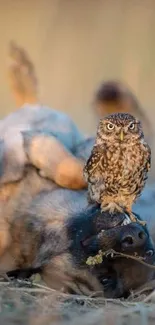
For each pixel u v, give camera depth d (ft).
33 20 106.52
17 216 39.93
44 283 38.58
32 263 39.27
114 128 38.17
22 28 106.01
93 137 43.73
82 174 40.75
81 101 89.35
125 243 36.91
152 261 37.55
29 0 107.86
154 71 94.32
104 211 38.09
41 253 38.88
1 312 34.27
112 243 37.19
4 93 92.68
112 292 37.73
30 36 103.86
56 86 93.45
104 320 33.91
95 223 37.86
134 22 102.22
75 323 33.32
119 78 92.89
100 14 102.83
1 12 107.55
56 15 103.30
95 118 60.70
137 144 38.27
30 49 100.58
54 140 41.52
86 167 38.70
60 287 38.19
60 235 38.60
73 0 104.12
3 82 96.32
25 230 39.60
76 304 36.11
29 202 40.34
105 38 101.60
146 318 34.22
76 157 42.42
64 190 40.75
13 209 40.24
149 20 101.65
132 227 37.09
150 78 93.04
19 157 41.24
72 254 38.11
